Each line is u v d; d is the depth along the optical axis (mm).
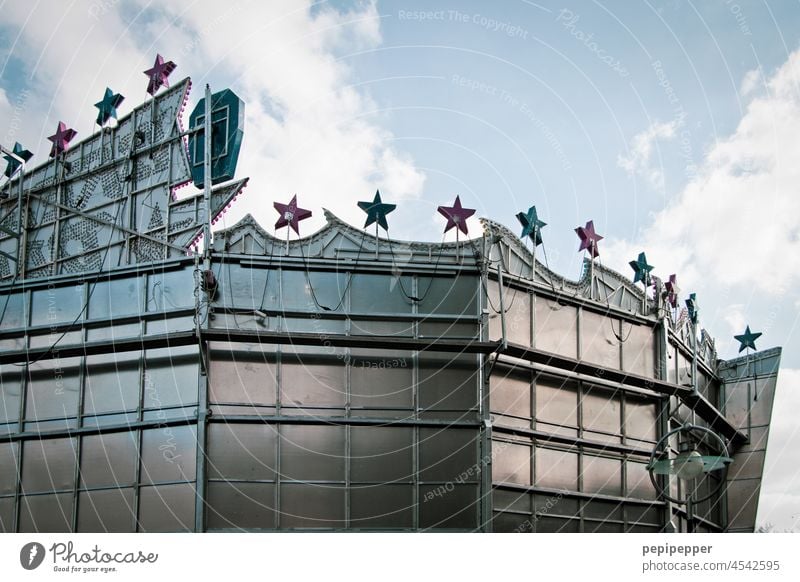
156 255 30359
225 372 28281
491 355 28984
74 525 28391
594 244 32906
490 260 29953
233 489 27500
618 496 31594
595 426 31562
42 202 32938
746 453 39500
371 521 27641
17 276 32062
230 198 29641
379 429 28250
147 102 32094
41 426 29453
